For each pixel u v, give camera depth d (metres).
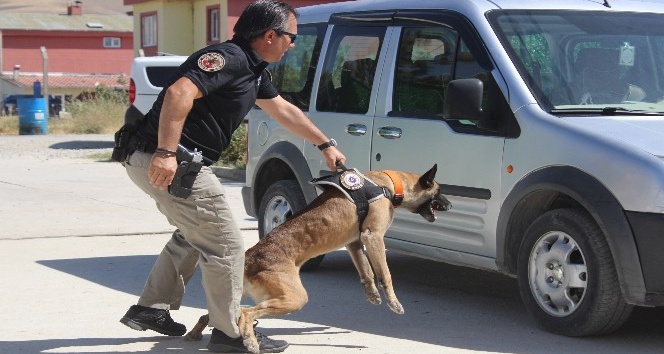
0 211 16.88
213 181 7.55
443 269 12.16
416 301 10.29
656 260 7.83
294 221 8.12
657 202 7.80
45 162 26.77
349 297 10.46
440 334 8.83
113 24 97.38
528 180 8.73
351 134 10.87
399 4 10.81
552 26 9.70
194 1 48.56
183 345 8.33
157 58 27.33
